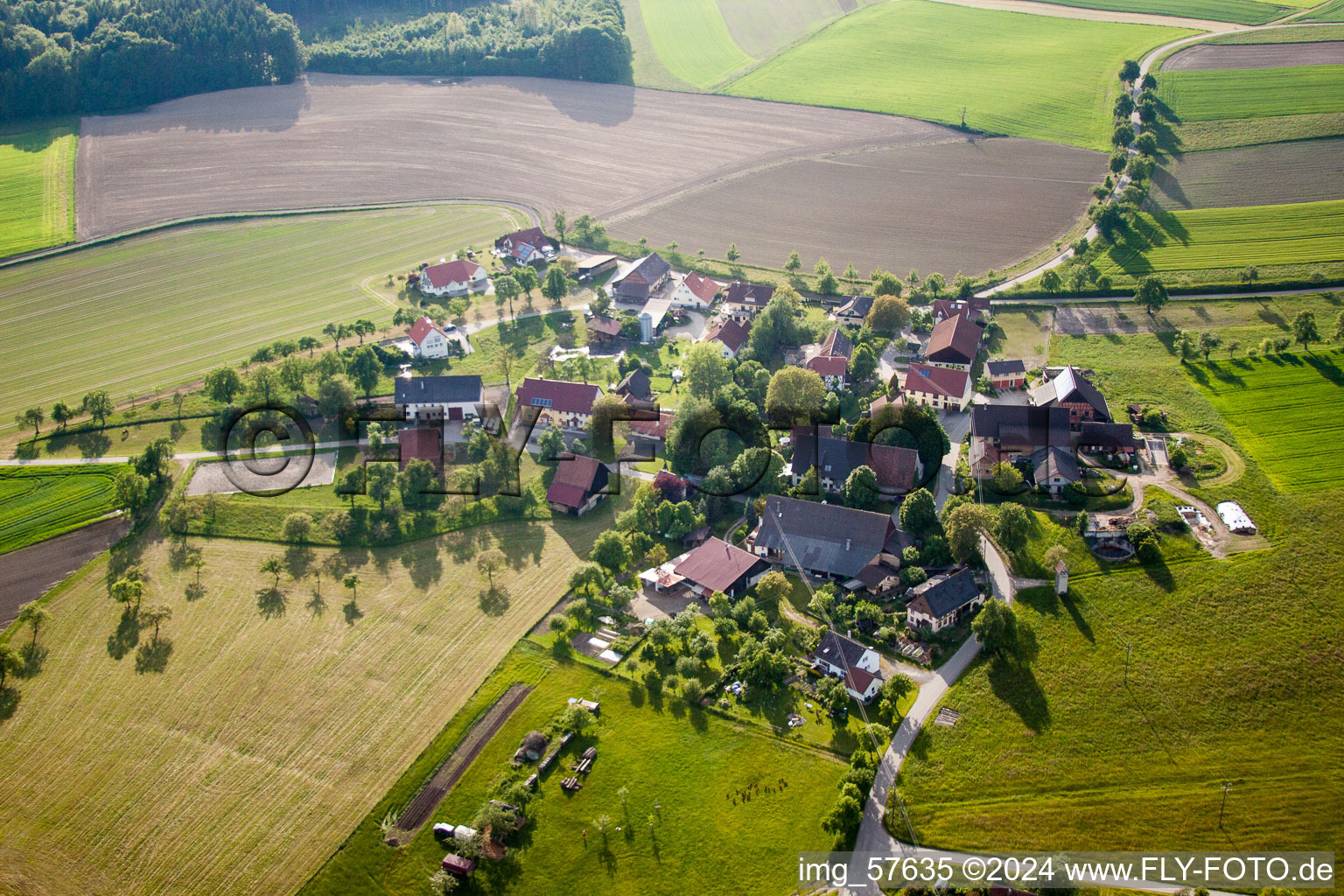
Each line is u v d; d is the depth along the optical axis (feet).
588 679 421.18
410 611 465.47
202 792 374.02
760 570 485.97
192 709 411.54
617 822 355.36
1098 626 434.30
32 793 375.86
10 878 343.67
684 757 381.60
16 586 488.85
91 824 362.53
